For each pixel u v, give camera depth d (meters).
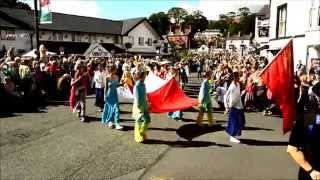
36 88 16.72
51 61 19.42
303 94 10.32
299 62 20.03
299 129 3.88
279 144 10.20
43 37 48.59
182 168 8.15
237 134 10.42
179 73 21.48
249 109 16.17
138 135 10.39
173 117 13.97
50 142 10.33
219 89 16.94
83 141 10.48
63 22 52.31
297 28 22.89
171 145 10.12
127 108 16.66
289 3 23.89
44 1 20.56
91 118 13.89
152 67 19.80
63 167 8.23
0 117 13.78
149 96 12.38
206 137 11.06
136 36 61.06
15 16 46.91
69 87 19.06
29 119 13.48
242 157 8.95
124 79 17.45
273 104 14.92
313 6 20.75
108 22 60.25
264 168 8.10
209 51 95.88
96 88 15.79
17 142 10.28
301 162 3.82
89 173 7.85
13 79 15.64
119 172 7.92
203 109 12.59
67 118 13.75
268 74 9.09
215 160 8.72
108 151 9.50
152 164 8.45
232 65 23.16
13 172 7.89
